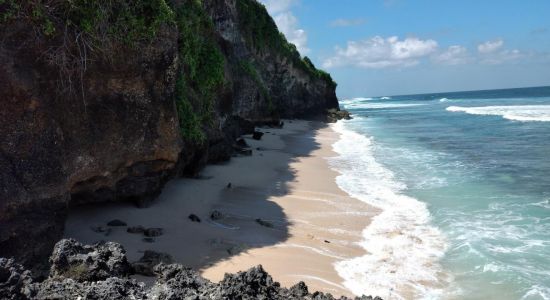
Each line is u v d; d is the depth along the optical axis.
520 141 25.70
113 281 5.91
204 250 9.55
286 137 31.19
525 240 10.61
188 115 13.78
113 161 10.01
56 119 8.59
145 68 10.23
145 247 9.37
